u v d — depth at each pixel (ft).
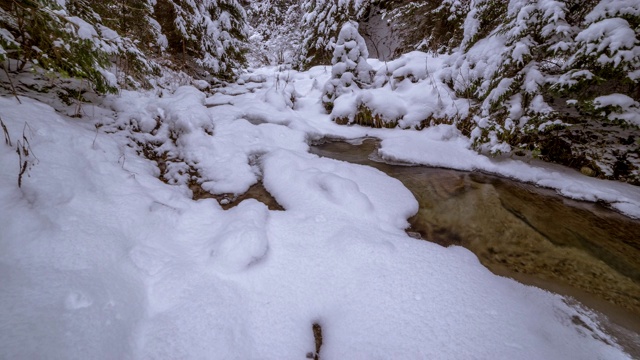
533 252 7.42
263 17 55.47
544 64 11.87
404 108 16.94
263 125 14.67
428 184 10.92
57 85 10.18
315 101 21.94
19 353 3.07
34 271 4.01
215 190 9.27
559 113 11.43
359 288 5.50
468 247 7.56
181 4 21.24
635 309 5.78
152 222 6.30
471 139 13.29
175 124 11.78
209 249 6.10
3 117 6.25
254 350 4.41
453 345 4.44
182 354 4.03
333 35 32.32
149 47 19.10
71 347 3.41
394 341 4.51
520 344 4.56
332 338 4.76
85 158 7.09
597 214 9.11
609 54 9.16
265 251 6.16
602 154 11.24
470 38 16.33
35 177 5.42
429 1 27.17
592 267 6.93
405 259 6.26
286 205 8.64
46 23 8.14
